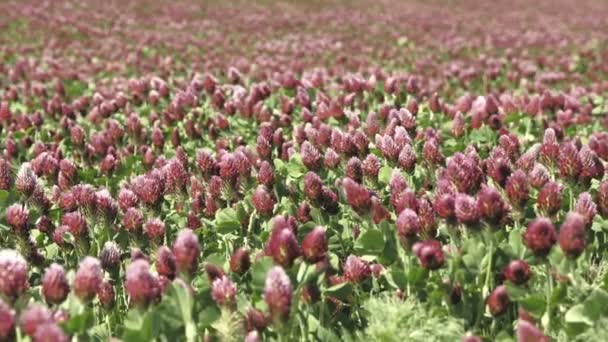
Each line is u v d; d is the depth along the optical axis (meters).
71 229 0.98
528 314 0.85
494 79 2.57
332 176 1.16
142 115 1.81
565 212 1.02
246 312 0.85
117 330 0.87
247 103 1.58
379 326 0.84
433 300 0.86
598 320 0.83
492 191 0.88
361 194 0.96
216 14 5.74
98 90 2.18
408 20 5.81
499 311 0.86
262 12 6.05
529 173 1.05
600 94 2.35
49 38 4.05
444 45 4.16
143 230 1.00
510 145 1.19
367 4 7.40
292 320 0.83
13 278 0.80
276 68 2.75
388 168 1.12
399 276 0.88
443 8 7.31
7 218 0.97
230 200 1.10
